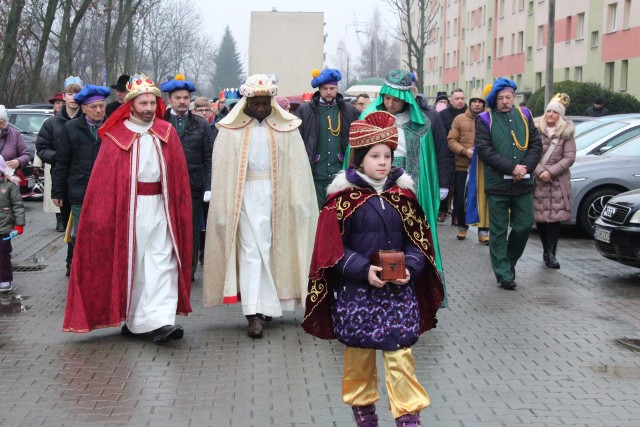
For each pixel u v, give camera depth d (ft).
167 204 24.43
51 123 34.53
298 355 23.35
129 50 156.25
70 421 18.34
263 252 25.55
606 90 102.99
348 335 15.90
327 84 30.71
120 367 22.17
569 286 32.48
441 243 43.60
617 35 130.93
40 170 61.36
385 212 16.05
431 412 18.97
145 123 24.48
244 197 25.67
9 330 25.88
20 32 115.24
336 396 19.95
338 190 16.11
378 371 21.72
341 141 31.07
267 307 25.53
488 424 18.26
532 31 172.76
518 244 32.04
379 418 18.56
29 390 20.33
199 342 24.67
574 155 34.81
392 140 15.99
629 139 46.29
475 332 25.79
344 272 15.76
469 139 44.78
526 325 26.63
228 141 25.64
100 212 23.98
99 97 31.04
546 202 35.12
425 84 278.67
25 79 121.19
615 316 27.81
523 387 20.74
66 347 24.02
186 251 24.79
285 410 19.03
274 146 25.64
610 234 32.94
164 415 18.71
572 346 24.30
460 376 21.57
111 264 24.13
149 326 24.00
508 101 31.12
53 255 39.73
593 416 18.80
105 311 24.21
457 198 44.73
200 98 40.40
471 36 220.23
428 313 16.81
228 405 19.35
